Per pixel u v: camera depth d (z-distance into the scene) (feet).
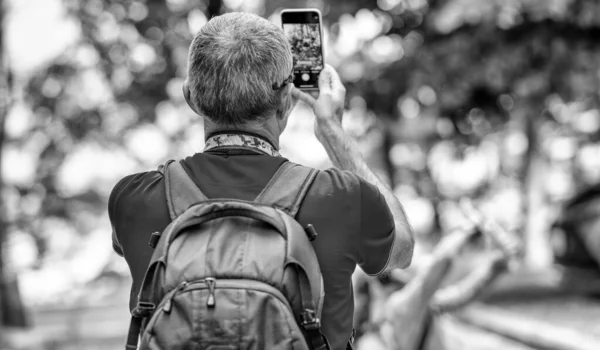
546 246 33.24
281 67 7.31
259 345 6.41
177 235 6.84
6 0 31.40
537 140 31.89
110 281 34.65
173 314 6.50
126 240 7.35
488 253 15.43
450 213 32.53
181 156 30.76
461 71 26.66
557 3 24.47
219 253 6.64
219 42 7.22
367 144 29.78
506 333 24.45
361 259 7.44
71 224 33.45
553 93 26.99
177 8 26.37
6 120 32.07
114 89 28.99
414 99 27.37
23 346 31.14
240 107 7.27
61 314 38.09
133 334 6.86
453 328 24.77
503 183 34.09
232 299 6.44
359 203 7.27
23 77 31.86
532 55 26.13
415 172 31.45
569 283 29.25
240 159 7.29
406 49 26.99
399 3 26.81
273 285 6.57
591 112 31.17
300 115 29.12
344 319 7.14
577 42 26.09
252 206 6.81
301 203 7.14
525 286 29.66
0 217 32.24
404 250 7.90
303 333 6.64
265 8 25.13
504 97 28.45
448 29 25.53
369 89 27.61
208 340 6.40
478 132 29.58
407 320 14.35
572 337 22.25
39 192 32.71
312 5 26.61
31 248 33.27
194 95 7.36
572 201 28.84
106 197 33.30
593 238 27.99
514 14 25.39
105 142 31.27
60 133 31.96
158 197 7.32
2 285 32.89
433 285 14.51
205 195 7.15
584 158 34.45
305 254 6.74
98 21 28.17
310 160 29.35
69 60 31.37
